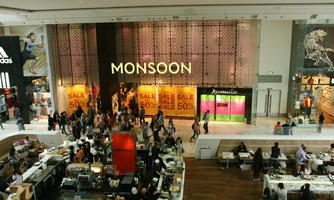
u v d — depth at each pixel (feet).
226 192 33.71
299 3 40.70
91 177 30.12
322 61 54.49
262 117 61.36
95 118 60.08
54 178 35.63
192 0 36.70
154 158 34.27
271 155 36.76
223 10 47.16
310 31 53.72
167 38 53.31
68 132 53.16
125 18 48.80
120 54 54.70
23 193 28.19
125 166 33.60
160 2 38.78
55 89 56.95
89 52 55.11
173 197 27.76
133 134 32.68
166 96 59.88
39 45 54.95
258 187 34.71
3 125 58.08
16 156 38.47
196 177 37.19
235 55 52.75
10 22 52.19
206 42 52.80
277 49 57.82
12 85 56.85
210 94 57.11
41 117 59.62
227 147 41.37
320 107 62.80
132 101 59.72
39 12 46.85
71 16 50.19
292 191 29.76
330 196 31.12
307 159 36.91
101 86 54.49
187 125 56.54
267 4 41.86
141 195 27.48
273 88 59.57
